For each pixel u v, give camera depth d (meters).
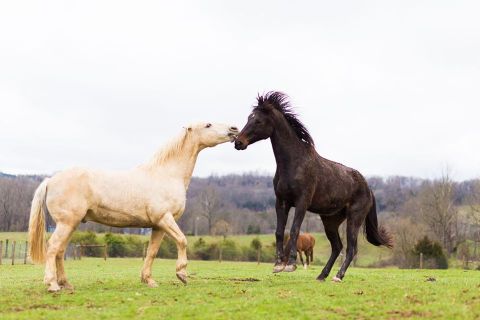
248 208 113.56
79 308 8.55
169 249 49.62
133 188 10.57
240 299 9.19
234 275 16.45
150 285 11.27
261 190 128.38
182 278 11.19
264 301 8.84
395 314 7.89
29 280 14.02
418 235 55.56
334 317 7.74
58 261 10.55
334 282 11.81
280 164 11.27
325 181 11.52
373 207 13.11
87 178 10.24
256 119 11.20
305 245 29.25
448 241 59.97
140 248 49.56
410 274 19.88
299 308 8.34
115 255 48.84
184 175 11.31
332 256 12.73
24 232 54.12
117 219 10.59
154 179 10.86
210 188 92.94
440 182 62.59
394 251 53.44
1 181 56.78
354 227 12.33
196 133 11.51
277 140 11.27
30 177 64.06
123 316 7.86
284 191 11.24
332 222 12.67
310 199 11.23
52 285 10.10
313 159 11.39
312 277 15.19
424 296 9.33
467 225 63.75
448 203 61.41
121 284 11.76
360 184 12.43
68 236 10.20
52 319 7.64
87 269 21.92
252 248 53.72
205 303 8.93
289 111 11.45
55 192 10.11
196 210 90.12
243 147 11.24
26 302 9.06
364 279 13.64
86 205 10.19
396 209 88.94
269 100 11.41
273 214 97.56
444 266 44.50
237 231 88.00
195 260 50.78
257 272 19.19
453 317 7.58
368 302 8.87
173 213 11.02
